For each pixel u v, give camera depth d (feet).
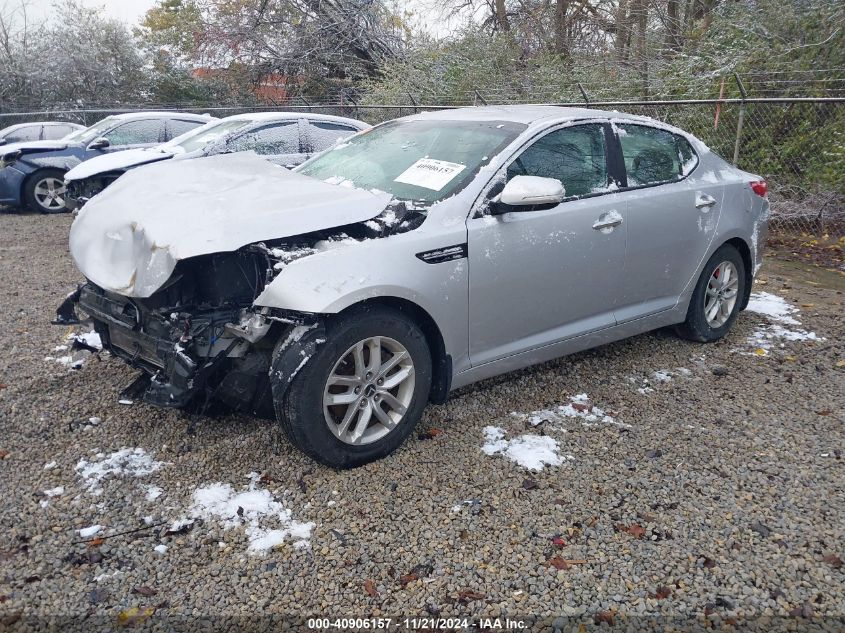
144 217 11.07
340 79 65.67
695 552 9.23
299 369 10.09
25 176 36.65
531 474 11.02
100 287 11.36
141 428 12.19
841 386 14.37
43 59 72.74
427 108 43.14
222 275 10.59
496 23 56.54
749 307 19.66
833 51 30.04
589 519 9.89
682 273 15.46
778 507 10.19
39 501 10.16
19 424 12.32
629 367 15.25
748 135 30.83
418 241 11.19
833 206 28.09
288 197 11.38
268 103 68.18
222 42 66.95
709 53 34.65
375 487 10.59
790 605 8.33
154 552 9.15
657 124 15.51
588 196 13.62
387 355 11.31
